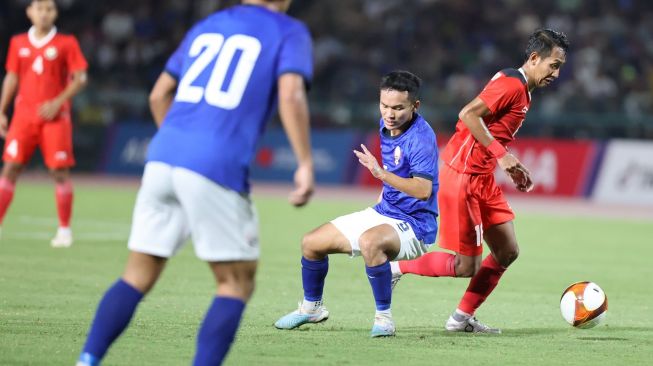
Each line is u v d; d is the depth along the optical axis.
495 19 97.75
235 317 15.72
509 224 24.20
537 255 43.59
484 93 23.28
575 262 41.31
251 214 15.92
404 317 26.34
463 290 31.95
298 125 15.51
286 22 16.27
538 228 56.75
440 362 19.94
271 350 20.70
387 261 22.72
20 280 30.56
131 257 16.36
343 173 85.38
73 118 91.12
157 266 16.33
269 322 24.59
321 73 94.94
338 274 35.19
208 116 15.70
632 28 96.94
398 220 23.11
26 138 38.28
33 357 19.11
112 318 15.98
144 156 88.75
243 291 15.95
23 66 38.06
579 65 91.50
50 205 60.00
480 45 96.06
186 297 28.44
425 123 23.11
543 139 80.75
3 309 25.09
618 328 25.28
